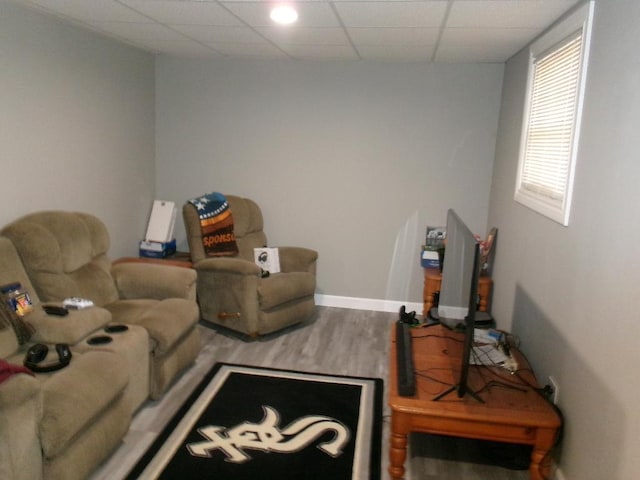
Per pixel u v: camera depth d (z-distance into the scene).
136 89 4.08
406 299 4.46
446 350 2.62
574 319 2.09
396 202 4.31
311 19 2.73
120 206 3.95
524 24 2.68
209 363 3.31
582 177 2.11
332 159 4.32
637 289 1.58
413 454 2.43
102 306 2.98
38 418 1.79
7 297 2.36
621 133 1.77
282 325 3.74
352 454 2.39
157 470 2.22
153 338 2.65
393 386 2.23
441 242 4.26
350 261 4.48
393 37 3.14
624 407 1.64
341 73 4.18
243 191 4.50
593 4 2.10
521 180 3.14
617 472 1.67
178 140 4.48
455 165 4.18
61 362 2.13
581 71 2.16
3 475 1.67
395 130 4.20
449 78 4.06
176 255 4.35
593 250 1.94
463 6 2.38
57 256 2.73
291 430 2.56
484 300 3.76
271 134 4.36
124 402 2.30
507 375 2.37
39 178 3.01
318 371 3.25
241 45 3.62
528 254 2.86
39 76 2.94
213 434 2.50
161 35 3.39
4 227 2.64
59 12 2.85
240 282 3.58
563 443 2.15
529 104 3.08
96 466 2.10
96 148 3.57
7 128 2.73
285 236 4.54
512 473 2.31
